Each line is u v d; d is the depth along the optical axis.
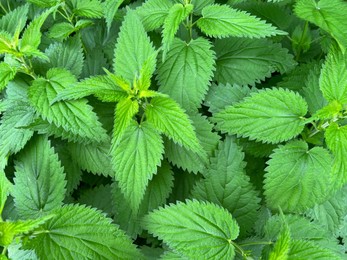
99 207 0.57
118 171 0.49
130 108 0.47
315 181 0.50
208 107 0.58
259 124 0.50
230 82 0.57
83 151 0.54
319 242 0.50
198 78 0.52
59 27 0.56
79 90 0.48
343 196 0.52
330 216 0.53
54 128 0.51
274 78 0.60
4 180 0.45
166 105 0.48
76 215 0.47
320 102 0.52
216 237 0.47
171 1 0.54
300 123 0.49
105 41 0.62
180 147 0.53
